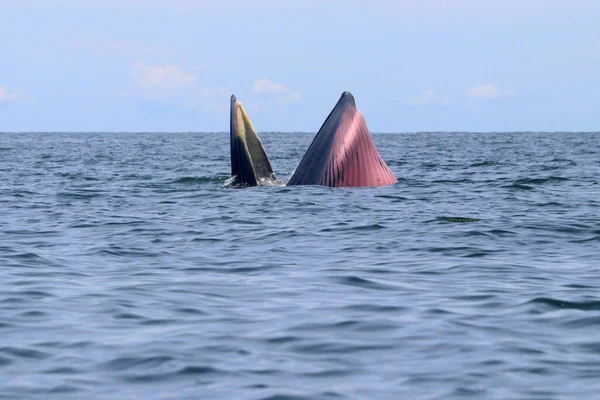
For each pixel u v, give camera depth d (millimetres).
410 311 32500
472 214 62031
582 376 24469
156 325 30500
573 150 194250
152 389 23594
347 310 32688
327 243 49938
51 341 28312
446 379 24328
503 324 30469
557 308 32812
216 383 24062
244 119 80188
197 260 44438
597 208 65562
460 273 40594
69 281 38656
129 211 65875
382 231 54281
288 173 112562
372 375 24766
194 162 145000
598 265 42562
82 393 23266
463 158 151750
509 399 22703
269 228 55906
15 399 22781
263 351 27188
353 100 76500
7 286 37375
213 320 31172
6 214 64375
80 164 138125
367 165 75562
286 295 35500
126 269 41875
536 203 69188
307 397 22906
